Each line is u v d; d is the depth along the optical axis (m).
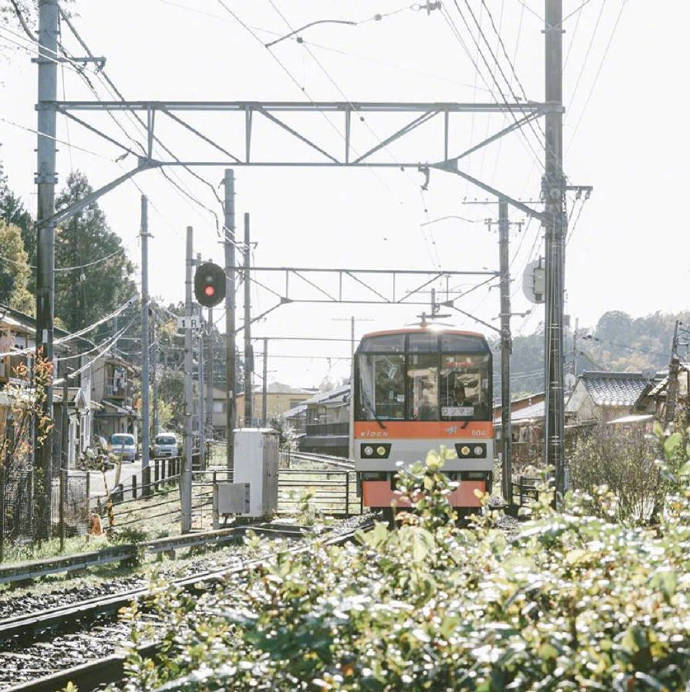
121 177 20.89
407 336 24.34
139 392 110.00
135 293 116.81
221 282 23.31
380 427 24.09
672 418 39.34
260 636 4.54
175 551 22.56
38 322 22.05
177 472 47.78
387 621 4.62
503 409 35.44
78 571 18.84
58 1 21.41
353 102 20.11
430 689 4.52
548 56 21.64
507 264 36.03
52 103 21.05
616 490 22.72
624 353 186.00
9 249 86.38
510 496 34.53
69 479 24.09
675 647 4.11
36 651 11.89
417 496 6.30
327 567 5.64
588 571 4.95
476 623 4.46
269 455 29.20
